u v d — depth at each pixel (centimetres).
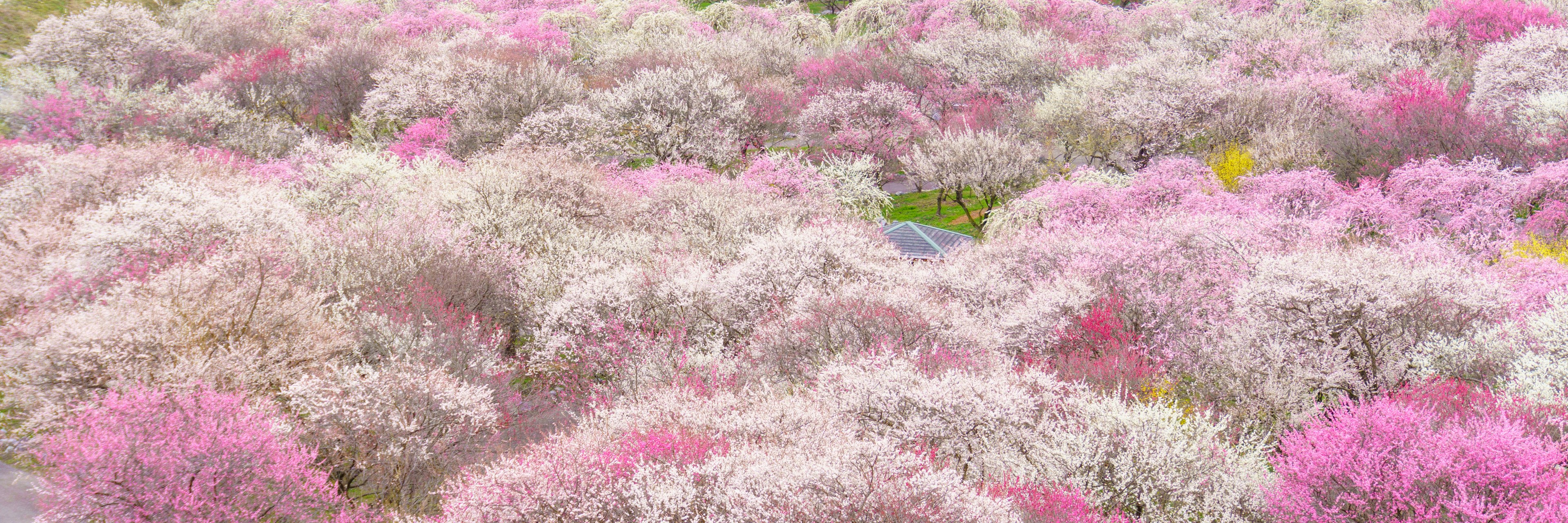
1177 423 1884
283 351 2272
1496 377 2036
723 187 3919
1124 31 6956
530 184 3534
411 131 4784
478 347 2547
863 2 7550
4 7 6072
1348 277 2253
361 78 5616
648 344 2653
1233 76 5081
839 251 2964
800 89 6075
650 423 2003
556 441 1994
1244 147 4425
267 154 4644
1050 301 2616
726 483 1560
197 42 6397
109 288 2516
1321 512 1611
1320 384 2189
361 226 3052
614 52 6794
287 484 1772
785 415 1920
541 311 2898
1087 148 4900
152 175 3406
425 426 2039
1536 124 3819
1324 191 3703
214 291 2297
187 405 1822
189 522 1642
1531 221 3244
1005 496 1658
